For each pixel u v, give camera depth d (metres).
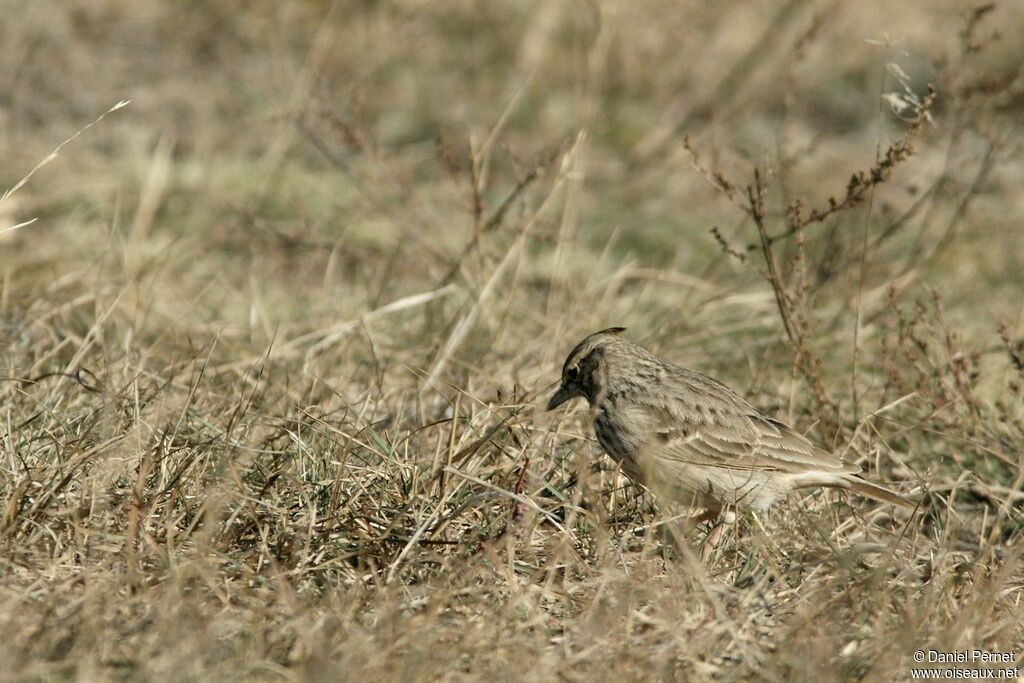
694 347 14.57
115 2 25.73
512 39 26.48
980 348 14.38
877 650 7.79
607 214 19.92
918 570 9.32
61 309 13.04
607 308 15.20
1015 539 9.94
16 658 6.96
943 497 10.84
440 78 25.33
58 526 8.56
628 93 25.28
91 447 9.31
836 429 11.89
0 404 10.56
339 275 16.78
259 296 15.47
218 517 8.60
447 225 17.98
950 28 27.55
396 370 13.19
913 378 13.08
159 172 17.66
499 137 22.80
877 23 27.47
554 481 10.05
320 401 11.44
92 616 7.26
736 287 16.05
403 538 8.76
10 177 18.56
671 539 9.45
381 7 26.38
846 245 16.75
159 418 9.60
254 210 18.12
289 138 20.83
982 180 16.39
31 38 23.88
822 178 21.52
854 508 10.35
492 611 8.04
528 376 12.78
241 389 11.41
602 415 10.27
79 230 16.69
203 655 7.14
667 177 21.97
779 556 9.33
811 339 13.22
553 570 8.27
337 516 8.92
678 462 10.00
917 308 14.14
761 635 8.20
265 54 25.12
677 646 7.77
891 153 12.20
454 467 9.45
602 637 7.68
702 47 26.47
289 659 7.31
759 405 12.85
